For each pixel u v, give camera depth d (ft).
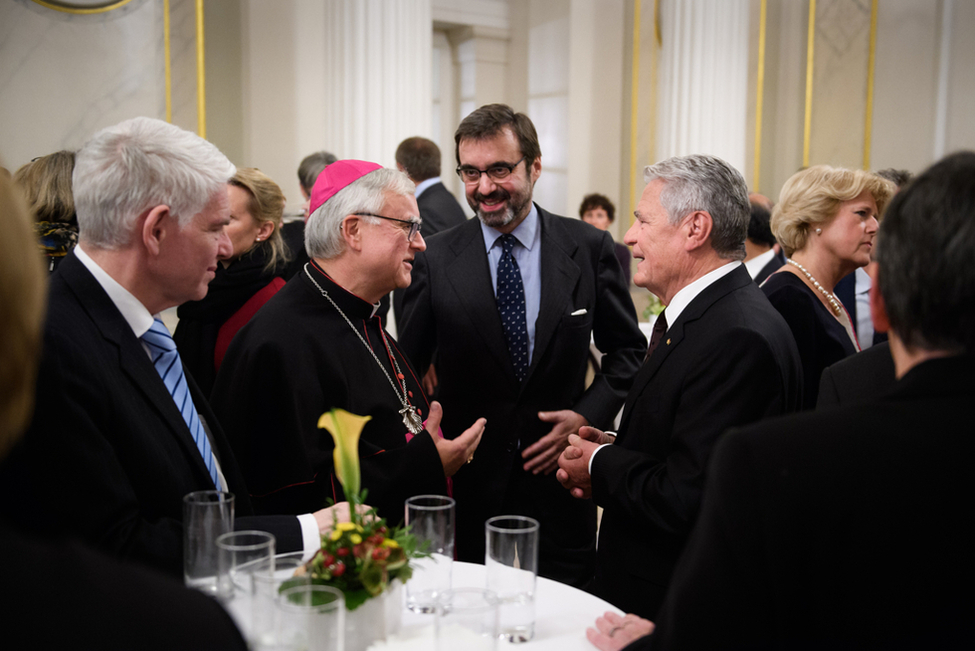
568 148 24.57
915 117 25.89
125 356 4.55
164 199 4.55
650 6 25.52
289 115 19.65
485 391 8.16
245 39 19.17
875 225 7.38
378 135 19.02
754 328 5.41
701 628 2.66
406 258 6.54
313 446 5.99
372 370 6.54
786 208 7.69
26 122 16.46
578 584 8.28
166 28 18.26
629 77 25.43
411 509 4.52
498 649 4.06
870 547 2.47
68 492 3.96
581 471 6.08
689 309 5.84
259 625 3.43
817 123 27.61
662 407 5.78
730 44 24.30
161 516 4.56
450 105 26.11
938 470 2.48
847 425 2.63
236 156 19.69
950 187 2.70
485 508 8.11
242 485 5.53
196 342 8.61
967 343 2.66
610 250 8.74
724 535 2.65
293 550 4.78
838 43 27.04
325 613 3.40
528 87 25.39
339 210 6.40
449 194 15.24
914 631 2.46
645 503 5.50
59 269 4.61
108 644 1.85
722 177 5.85
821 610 2.53
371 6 18.75
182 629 1.97
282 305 6.40
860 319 9.75
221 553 3.78
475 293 8.18
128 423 4.40
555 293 8.20
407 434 6.65
